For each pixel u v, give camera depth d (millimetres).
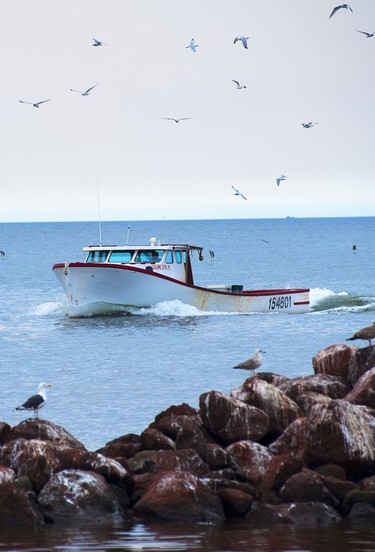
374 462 48906
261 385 54625
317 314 145000
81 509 45500
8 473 47125
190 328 126500
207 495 46125
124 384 85125
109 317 137750
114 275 135000
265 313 144250
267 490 47281
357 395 56594
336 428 48750
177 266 140125
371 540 42750
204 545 42094
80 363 98375
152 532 44062
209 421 52719
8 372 92688
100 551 41250
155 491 46406
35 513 45250
